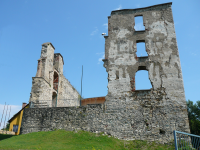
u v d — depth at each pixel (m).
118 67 22.30
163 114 19.53
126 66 22.14
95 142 18.20
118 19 24.42
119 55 22.75
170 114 19.41
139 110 20.14
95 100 26.42
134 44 22.84
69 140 18.45
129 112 20.27
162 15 23.44
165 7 23.73
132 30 23.52
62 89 35.06
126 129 19.66
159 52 21.91
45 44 30.59
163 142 18.47
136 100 20.58
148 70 21.45
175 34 22.34
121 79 21.75
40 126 21.62
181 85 20.30
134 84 21.27
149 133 19.08
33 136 19.83
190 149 16.16
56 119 21.55
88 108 21.25
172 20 23.00
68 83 38.66
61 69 36.31
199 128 31.83
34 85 26.58
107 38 23.83
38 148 15.48
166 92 20.28
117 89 21.42
